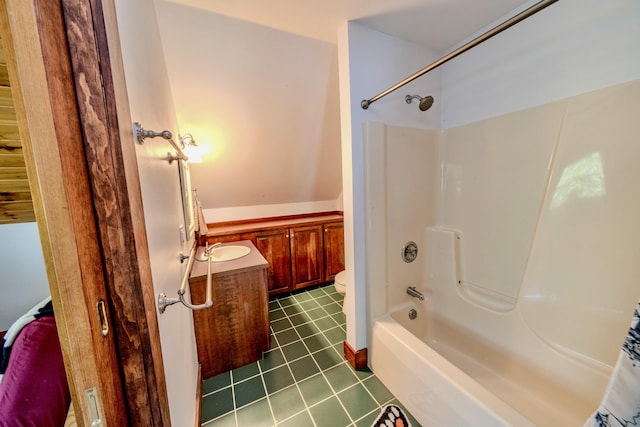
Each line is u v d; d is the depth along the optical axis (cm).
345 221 156
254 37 157
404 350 128
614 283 103
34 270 170
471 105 160
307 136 241
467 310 157
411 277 174
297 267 281
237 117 203
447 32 149
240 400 138
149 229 63
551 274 121
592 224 109
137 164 56
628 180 99
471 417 95
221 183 255
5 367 98
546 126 125
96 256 43
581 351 110
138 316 49
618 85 102
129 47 64
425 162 173
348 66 139
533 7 76
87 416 41
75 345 40
